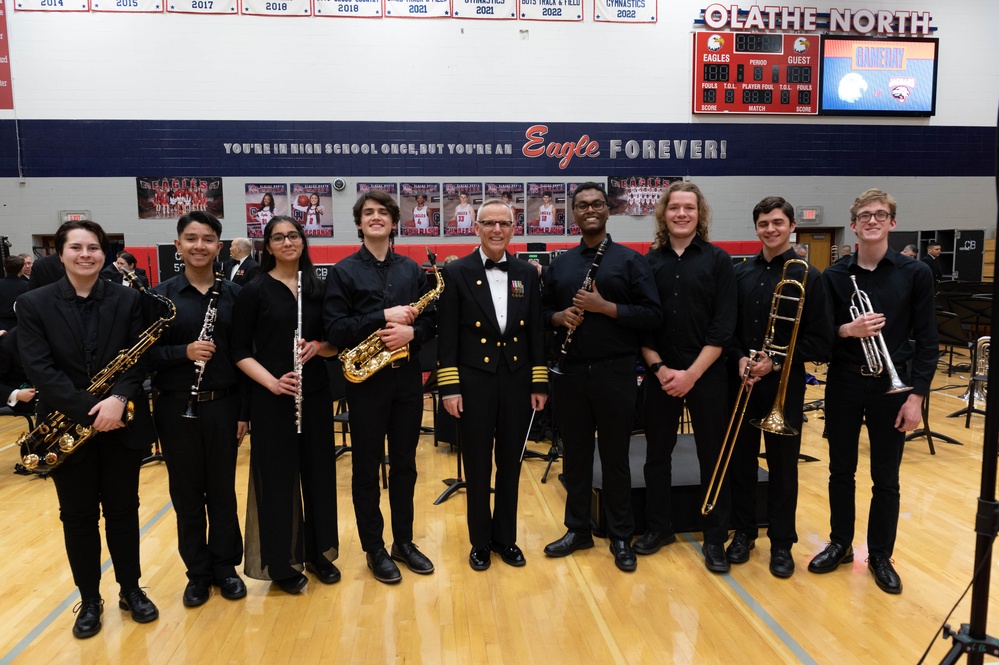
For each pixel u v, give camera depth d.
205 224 2.57
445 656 2.31
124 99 8.87
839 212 10.09
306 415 2.76
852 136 9.99
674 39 9.55
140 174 8.99
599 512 3.37
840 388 2.80
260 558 2.79
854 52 9.77
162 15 8.82
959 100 10.11
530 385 2.97
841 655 2.29
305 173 9.25
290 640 2.43
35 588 2.89
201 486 2.69
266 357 2.68
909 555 3.10
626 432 2.95
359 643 2.40
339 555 3.18
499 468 3.01
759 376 2.77
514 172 9.55
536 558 3.10
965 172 10.23
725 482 2.92
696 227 2.96
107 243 2.46
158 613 2.60
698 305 2.85
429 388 4.66
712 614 2.57
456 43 9.30
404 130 9.34
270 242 2.67
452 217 9.53
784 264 2.86
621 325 2.83
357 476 2.84
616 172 9.69
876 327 2.56
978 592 1.71
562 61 9.46
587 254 3.01
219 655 2.34
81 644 2.41
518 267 2.95
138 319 2.51
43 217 8.93
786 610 2.59
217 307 2.62
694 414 2.91
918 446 4.96
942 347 9.66
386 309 2.74
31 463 2.26
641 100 9.62
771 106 9.76
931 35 9.93
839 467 2.86
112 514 2.52
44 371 2.25
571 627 2.49
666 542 3.23
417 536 3.41
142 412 2.48
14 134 8.80
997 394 1.64
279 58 9.07
